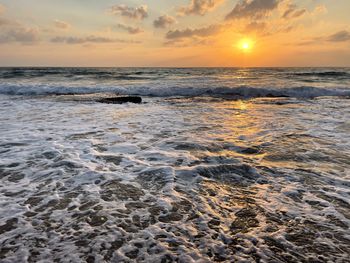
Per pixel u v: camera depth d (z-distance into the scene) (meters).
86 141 5.70
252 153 5.01
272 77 29.14
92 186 3.68
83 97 13.28
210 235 2.67
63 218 2.94
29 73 35.81
